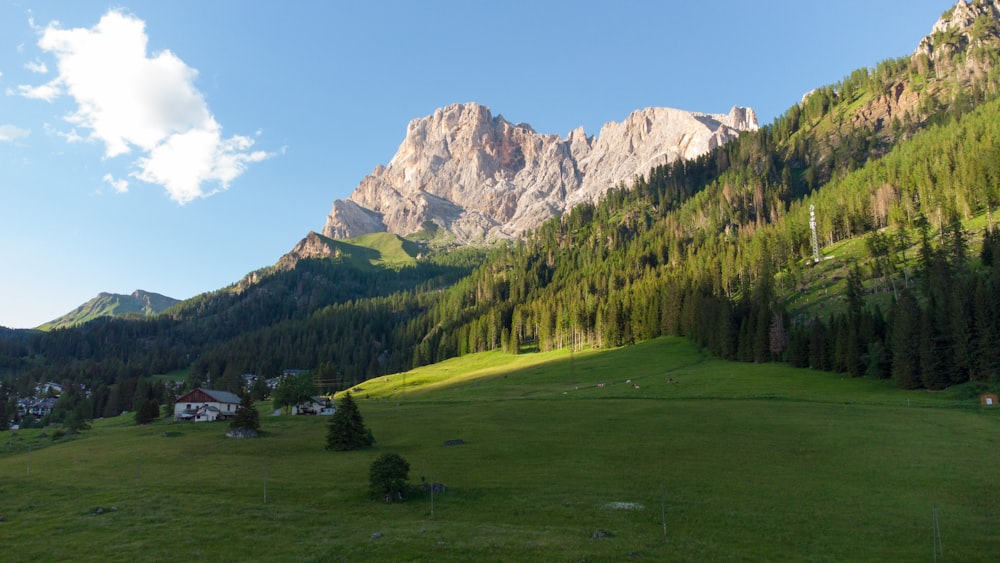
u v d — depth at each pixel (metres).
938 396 92.25
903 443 63.91
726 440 70.12
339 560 33.09
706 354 156.62
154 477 59.00
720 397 104.06
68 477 60.41
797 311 159.00
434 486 51.00
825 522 39.84
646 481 52.56
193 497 49.12
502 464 61.50
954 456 57.62
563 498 47.28
